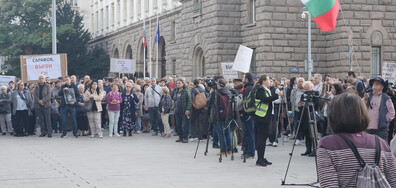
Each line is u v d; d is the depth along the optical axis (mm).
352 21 31844
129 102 21797
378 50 32469
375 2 32031
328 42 32875
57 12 60500
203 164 13055
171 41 44281
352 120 4113
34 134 22953
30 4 56938
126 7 60781
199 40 37719
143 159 14016
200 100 17219
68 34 60312
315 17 12094
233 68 15570
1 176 11109
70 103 20969
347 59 31797
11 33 57688
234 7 35375
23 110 21906
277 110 17562
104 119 24359
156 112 22125
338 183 4047
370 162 4035
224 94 13898
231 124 14109
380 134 12000
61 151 15984
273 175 11305
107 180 10562
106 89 24984
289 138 20297
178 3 44125
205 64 36844
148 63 52000
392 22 32281
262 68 32625
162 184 10102
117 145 17922
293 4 32656
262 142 12781
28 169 12117
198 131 17922
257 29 33188
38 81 23734
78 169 12109
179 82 18984
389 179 4090
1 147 17266
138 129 23562
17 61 57500
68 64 59875
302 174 11445
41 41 56500
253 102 12664
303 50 32781
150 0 51938
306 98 11031
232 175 11289
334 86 13852
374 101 12023
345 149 4059
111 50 65188
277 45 32500
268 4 32406
